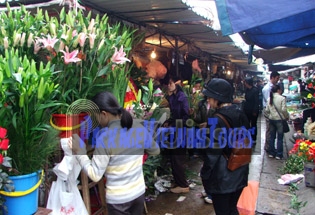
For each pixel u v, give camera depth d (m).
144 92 4.07
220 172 2.65
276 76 6.45
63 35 2.43
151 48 6.62
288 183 4.82
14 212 1.95
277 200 4.18
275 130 6.54
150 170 4.33
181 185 4.51
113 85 2.90
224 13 2.40
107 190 2.30
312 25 4.12
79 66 2.62
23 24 2.58
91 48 2.58
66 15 2.62
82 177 2.72
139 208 2.39
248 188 3.68
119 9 4.21
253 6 2.35
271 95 6.48
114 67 2.83
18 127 1.97
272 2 2.33
